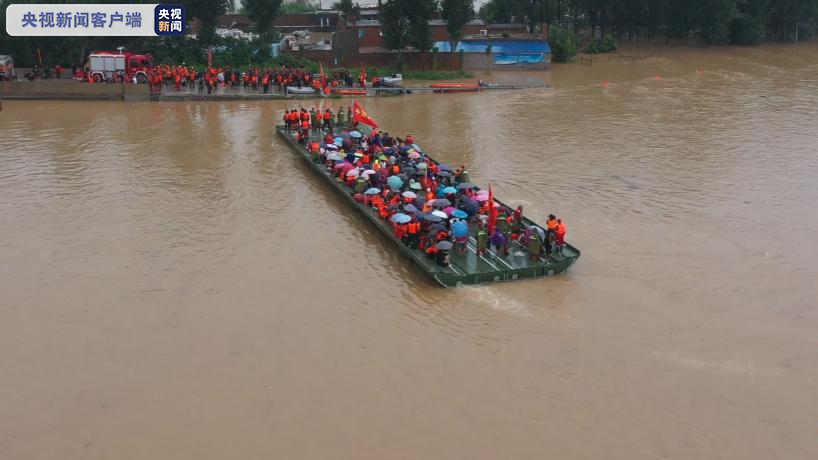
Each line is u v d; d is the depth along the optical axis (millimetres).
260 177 41875
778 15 117750
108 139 51406
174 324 24938
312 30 109250
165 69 71875
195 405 20438
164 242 32031
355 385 21250
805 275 28250
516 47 91438
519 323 24656
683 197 37656
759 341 23422
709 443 18609
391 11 82750
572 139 51438
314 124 50812
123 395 20938
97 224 34281
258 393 20938
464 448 18500
